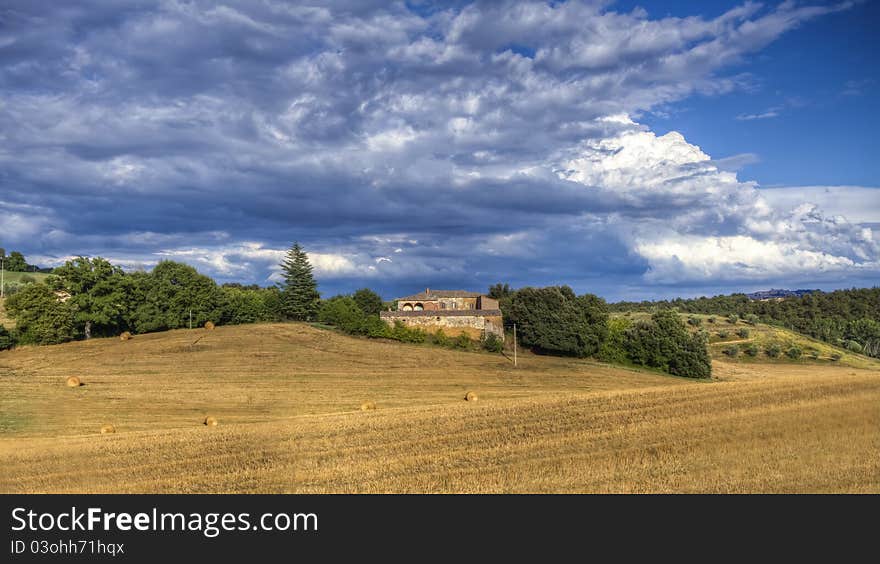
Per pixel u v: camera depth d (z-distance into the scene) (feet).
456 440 101.86
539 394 183.73
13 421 134.92
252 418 143.84
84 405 151.02
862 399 118.93
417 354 233.55
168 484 82.79
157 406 153.28
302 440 104.78
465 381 198.59
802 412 110.01
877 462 81.61
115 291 257.34
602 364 256.32
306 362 210.38
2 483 85.30
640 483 77.25
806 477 77.10
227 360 207.41
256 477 84.48
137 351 216.54
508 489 76.69
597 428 106.63
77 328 253.03
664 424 107.04
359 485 79.87
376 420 120.57
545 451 92.99
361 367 208.85
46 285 249.34
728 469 80.74
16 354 212.43
